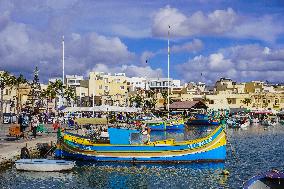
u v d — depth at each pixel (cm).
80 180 3606
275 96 18238
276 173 2447
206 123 12169
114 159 4328
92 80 17325
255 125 13250
